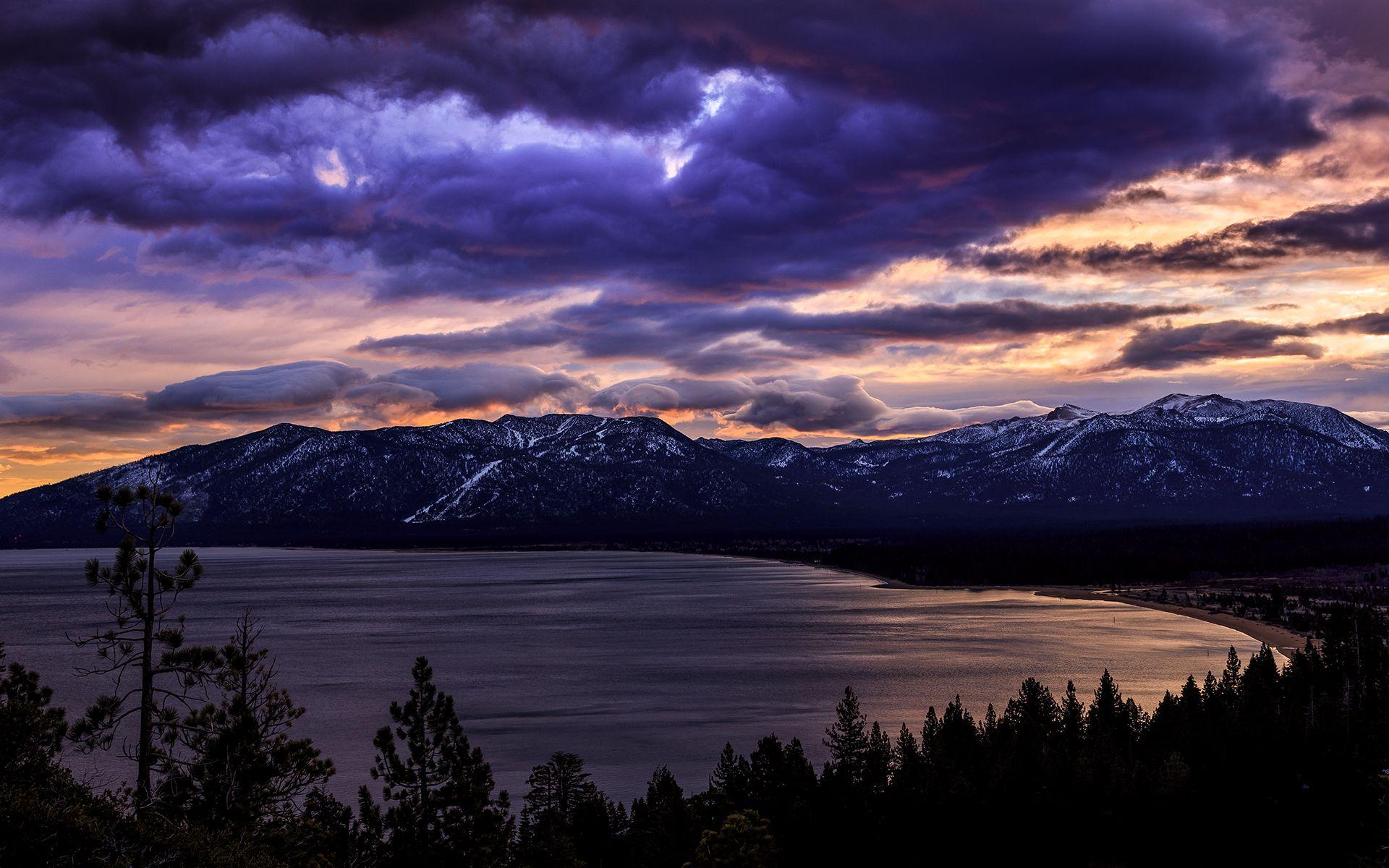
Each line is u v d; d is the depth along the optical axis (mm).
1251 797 69938
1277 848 63469
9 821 24750
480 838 42938
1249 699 86938
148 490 31438
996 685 124125
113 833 26719
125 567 30656
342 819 40688
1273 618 197875
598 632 192375
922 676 130875
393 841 42094
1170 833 67375
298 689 124562
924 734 82375
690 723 102875
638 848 63375
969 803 69188
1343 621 112562
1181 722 81875
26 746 28047
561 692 122000
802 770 71125
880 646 164500
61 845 25328
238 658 33000
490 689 125125
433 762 44000
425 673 44562
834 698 116000
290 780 33688
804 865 65500
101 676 128750
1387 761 71438
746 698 116875
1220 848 64562
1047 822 68875
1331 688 97000
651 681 130125
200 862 27641
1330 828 64750
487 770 43906
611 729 100000
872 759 73875
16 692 30719
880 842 67312
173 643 31328
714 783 73562
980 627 193750
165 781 31312
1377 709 86438
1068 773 72000
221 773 31391
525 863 55000
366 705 113375
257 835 31484
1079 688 121438
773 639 176125
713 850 52344
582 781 72125
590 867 64562
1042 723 83875
